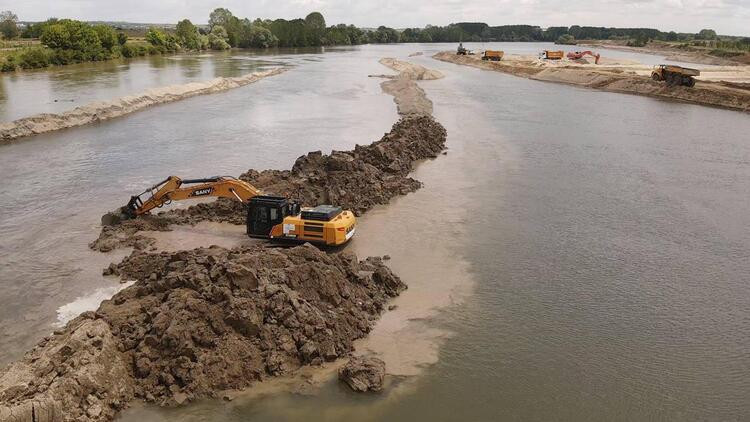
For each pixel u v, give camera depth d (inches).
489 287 922.7
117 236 1072.2
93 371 617.0
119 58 5246.1
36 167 1573.6
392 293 880.3
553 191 1446.9
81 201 1304.1
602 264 1028.5
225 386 653.9
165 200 1141.7
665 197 1433.3
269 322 719.1
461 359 727.1
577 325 819.4
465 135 2081.7
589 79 3946.9
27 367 625.6
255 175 1382.9
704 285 961.5
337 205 1234.6
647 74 4269.2
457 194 1393.9
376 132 2126.0
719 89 3267.7
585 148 1939.0
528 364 722.8
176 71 4148.6
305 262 844.0
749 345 786.8
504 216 1251.8
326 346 714.2
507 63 5378.9
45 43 4549.7
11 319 792.3
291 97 3021.7
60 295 861.8
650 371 718.5
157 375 653.3
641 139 2118.6
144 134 2030.0
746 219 1294.3
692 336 804.0
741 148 2010.3
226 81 3398.1
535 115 2581.2
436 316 828.0
